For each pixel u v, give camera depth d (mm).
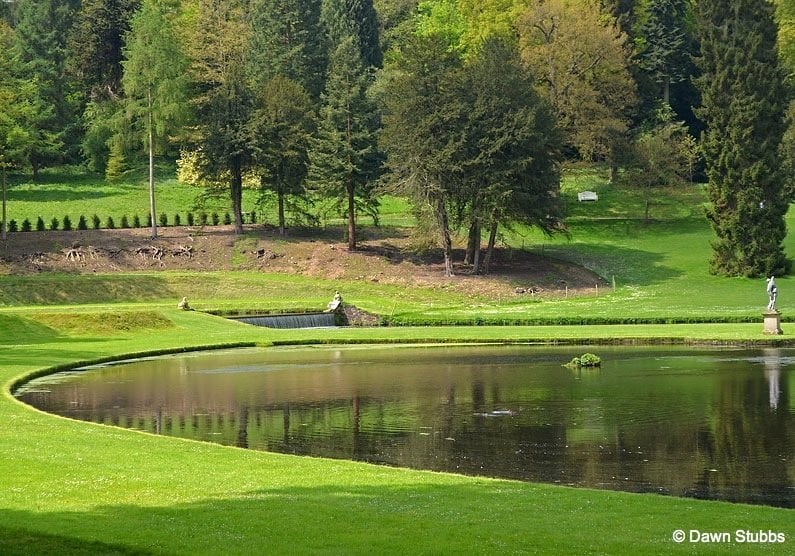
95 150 116625
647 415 33281
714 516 17781
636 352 52188
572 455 27250
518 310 74438
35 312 62406
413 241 88312
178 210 108125
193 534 16062
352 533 16172
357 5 135125
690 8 133625
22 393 39531
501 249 96812
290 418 33719
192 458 23266
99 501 18344
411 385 41219
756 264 86312
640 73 122062
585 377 42719
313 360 50688
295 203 98938
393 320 72188
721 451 27609
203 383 42281
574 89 105500
